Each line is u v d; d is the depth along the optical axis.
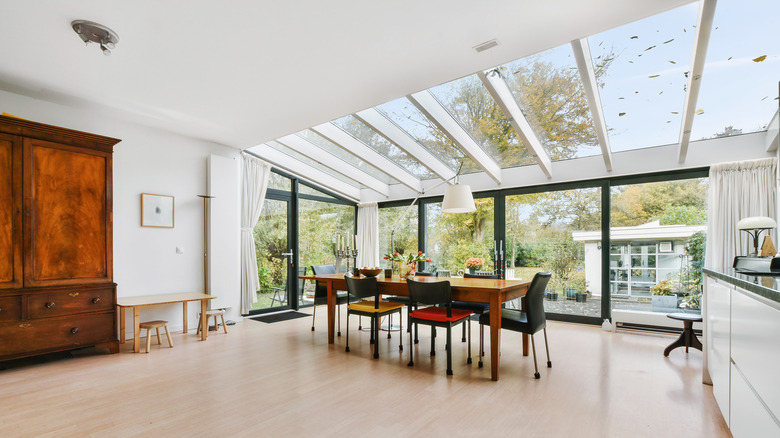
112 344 3.70
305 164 6.37
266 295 5.96
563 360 3.53
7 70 3.12
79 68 3.10
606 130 4.44
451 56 2.94
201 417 2.34
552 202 5.44
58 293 3.39
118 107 3.91
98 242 3.65
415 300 3.38
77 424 2.24
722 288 2.24
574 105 4.02
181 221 4.79
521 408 2.47
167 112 4.06
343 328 4.93
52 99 3.71
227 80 3.33
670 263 4.67
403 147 5.00
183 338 4.36
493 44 2.77
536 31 2.60
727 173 4.20
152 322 3.91
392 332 4.70
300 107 3.95
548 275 3.25
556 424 2.25
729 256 4.14
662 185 4.75
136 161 4.41
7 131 3.17
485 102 4.20
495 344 3.02
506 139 4.85
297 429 2.19
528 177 5.53
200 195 4.90
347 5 2.30
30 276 3.25
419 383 2.93
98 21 2.44
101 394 2.69
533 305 3.11
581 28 2.56
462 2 2.27
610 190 5.05
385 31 2.59
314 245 6.71
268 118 4.26
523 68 3.57
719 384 2.30
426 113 4.12
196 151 4.98
